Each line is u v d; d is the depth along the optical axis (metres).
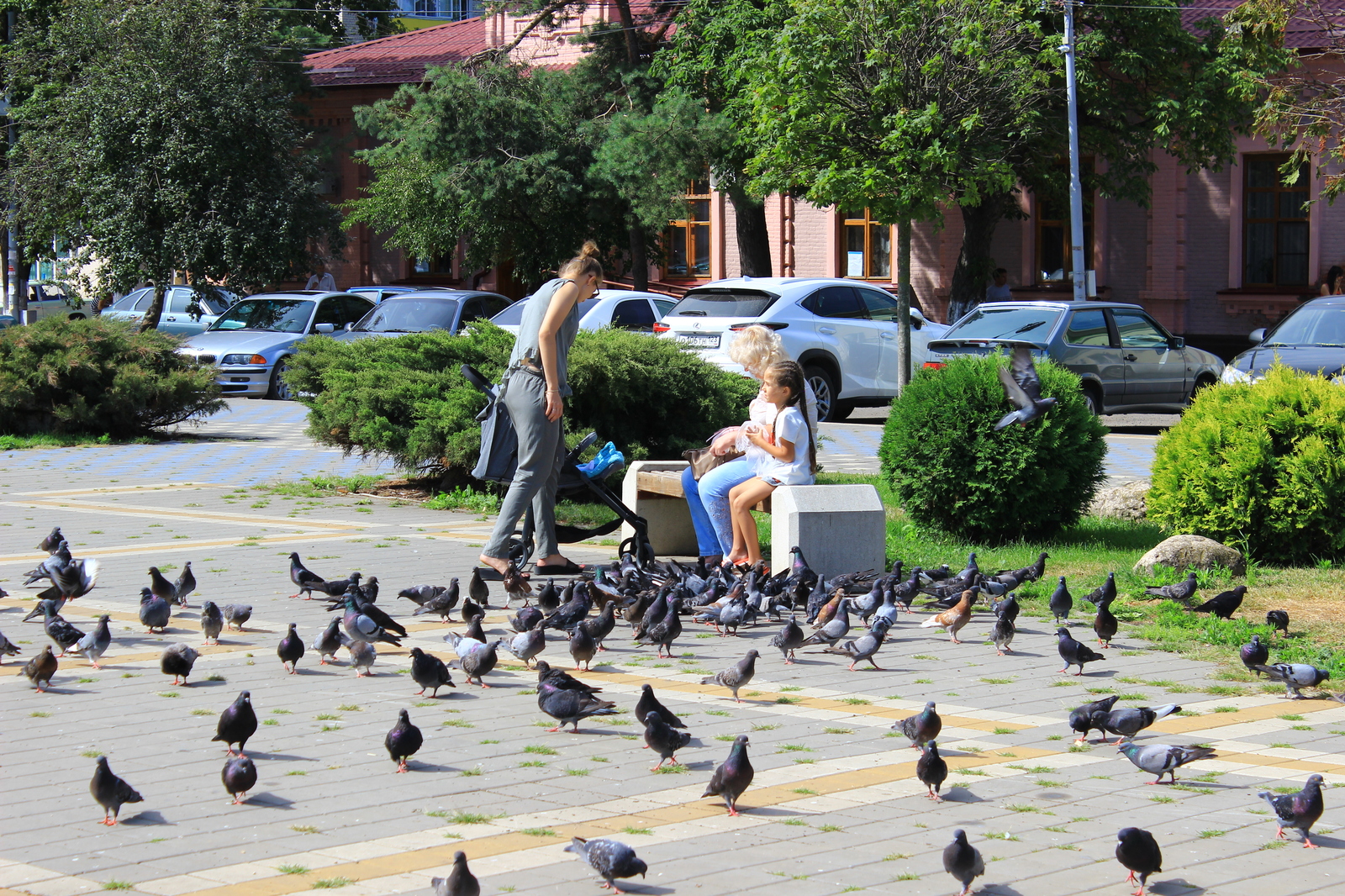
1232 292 34.59
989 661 8.84
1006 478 12.66
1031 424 12.66
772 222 38.75
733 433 11.66
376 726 7.13
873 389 24.22
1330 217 33.66
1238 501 11.91
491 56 36.09
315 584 10.20
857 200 22.38
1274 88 24.80
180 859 5.23
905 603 10.32
